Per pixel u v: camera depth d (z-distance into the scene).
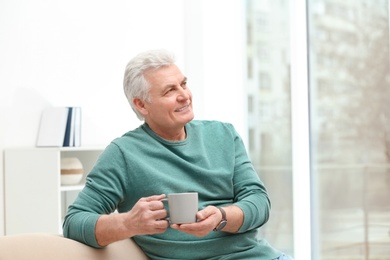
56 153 3.99
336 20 4.82
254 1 5.36
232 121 5.33
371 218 4.65
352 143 4.74
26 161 4.07
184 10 5.23
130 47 4.86
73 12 4.53
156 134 2.50
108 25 4.73
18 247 2.08
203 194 2.46
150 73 2.47
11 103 4.20
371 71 4.63
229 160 2.55
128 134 2.50
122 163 2.40
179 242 2.38
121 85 4.80
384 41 4.56
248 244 2.46
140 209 2.15
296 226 4.99
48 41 4.40
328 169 4.88
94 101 4.63
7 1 4.20
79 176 4.20
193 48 5.22
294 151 4.99
